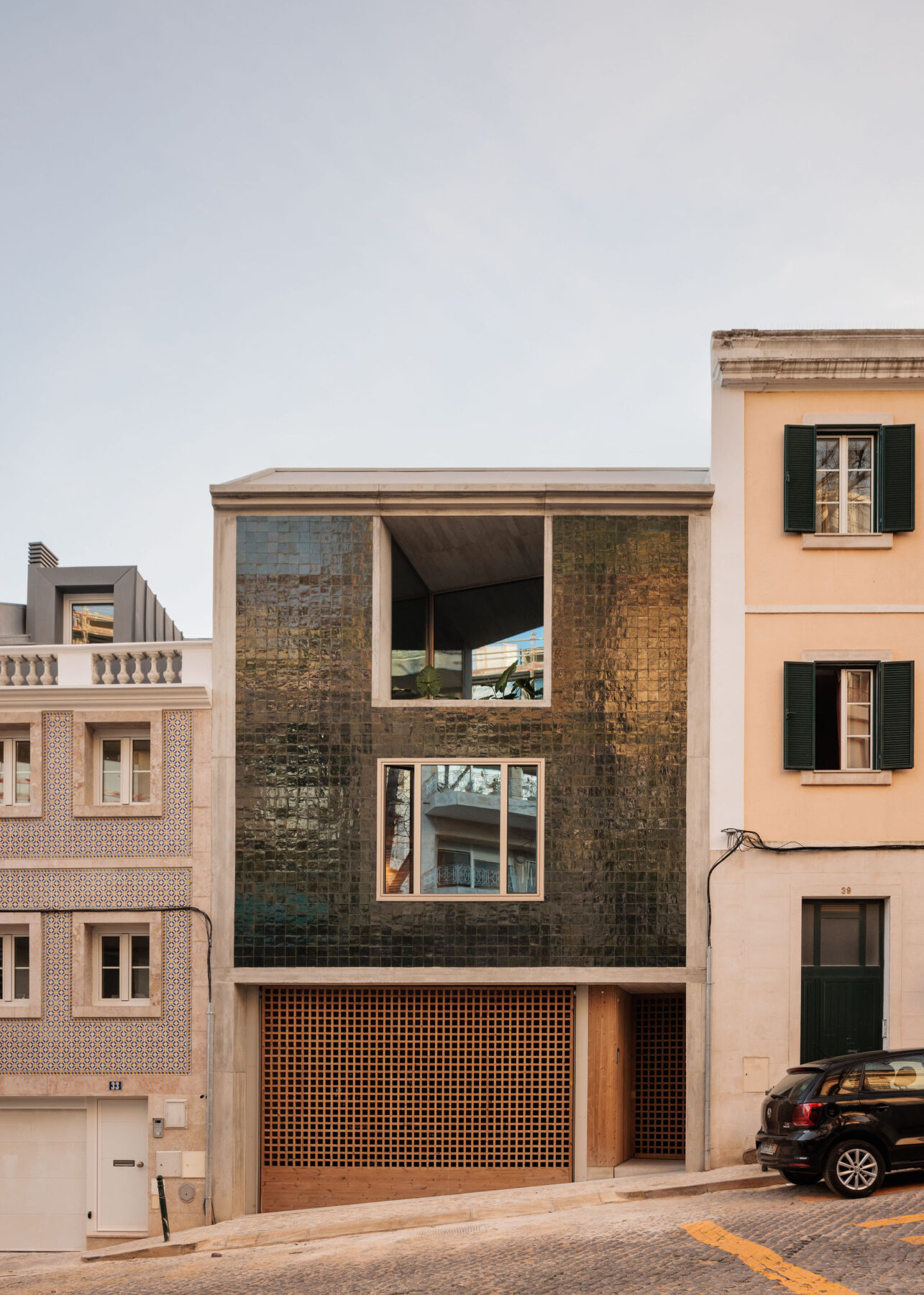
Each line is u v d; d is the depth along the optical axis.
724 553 16.86
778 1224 11.63
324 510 17.08
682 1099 17.88
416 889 16.41
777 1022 16.06
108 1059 16.53
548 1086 16.72
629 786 16.52
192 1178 16.14
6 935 17.17
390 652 17.70
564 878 16.38
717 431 17.09
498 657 20.34
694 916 16.25
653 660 16.73
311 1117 16.78
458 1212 14.60
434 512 17.03
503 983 16.42
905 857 16.27
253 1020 16.86
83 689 17.11
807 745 16.39
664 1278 10.08
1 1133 16.83
